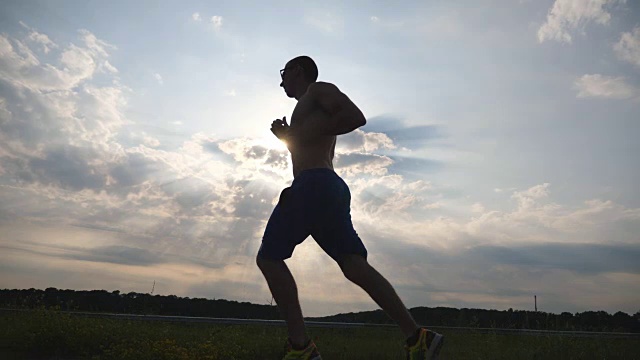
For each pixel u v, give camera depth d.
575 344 10.05
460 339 11.16
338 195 3.07
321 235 3.16
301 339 3.09
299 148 3.19
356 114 3.07
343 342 9.63
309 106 3.18
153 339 7.57
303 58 3.57
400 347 8.80
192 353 6.71
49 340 6.80
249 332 10.29
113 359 6.37
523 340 11.01
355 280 3.17
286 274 3.11
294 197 3.05
